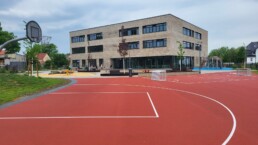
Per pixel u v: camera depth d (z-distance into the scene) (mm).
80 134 7234
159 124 8336
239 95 15312
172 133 7293
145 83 24016
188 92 17000
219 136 6992
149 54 55750
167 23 52438
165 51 52906
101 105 11984
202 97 14602
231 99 13750
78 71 51562
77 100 13594
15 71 43156
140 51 57469
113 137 6938
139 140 6676
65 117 9438
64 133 7340
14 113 10250
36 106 11844
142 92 17078
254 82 24422
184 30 58531
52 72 45875
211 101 13117
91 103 12578
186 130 7598
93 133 7324
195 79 29078
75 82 25375
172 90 18219
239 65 67312
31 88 18609
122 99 13914
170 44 52188
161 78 28438
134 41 58562
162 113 10094
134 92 17078
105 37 65188
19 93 15969
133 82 25188
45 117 9469
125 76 34875
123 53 41406
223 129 7703
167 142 6504
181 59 55156
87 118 9258
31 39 14555
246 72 36281
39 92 17141
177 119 9039
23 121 8867
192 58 62969
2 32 72000
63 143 6457
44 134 7266
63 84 23062
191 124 8320
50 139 6801
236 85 21547
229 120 8891
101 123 8508
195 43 64188
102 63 66500
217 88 19312
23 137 7016
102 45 66188
